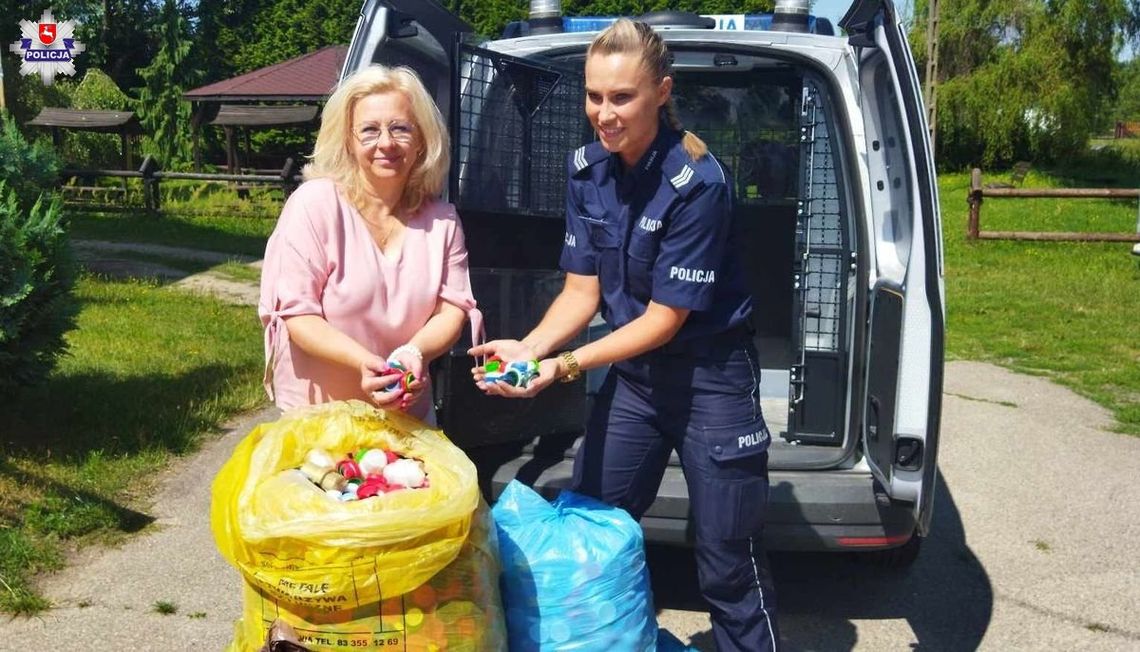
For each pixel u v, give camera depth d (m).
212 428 5.62
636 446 2.77
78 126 24.56
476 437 3.37
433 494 2.25
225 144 32.84
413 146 2.57
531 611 2.65
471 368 3.33
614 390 2.79
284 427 2.43
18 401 5.44
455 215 2.75
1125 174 30.45
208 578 3.83
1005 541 4.52
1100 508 4.94
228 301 9.91
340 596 2.19
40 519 4.14
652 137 2.52
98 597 3.65
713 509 2.68
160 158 30.06
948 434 6.18
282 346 2.57
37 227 4.84
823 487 3.26
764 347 5.34
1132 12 29.25
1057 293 11.34
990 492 5.17
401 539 2.18
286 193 18.64
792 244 5.22
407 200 2.68
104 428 5.28
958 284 11.91
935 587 4.03
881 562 4.12
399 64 3.46
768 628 2.76
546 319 2.74
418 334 2.60
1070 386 7.43
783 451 3.45
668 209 2.48
